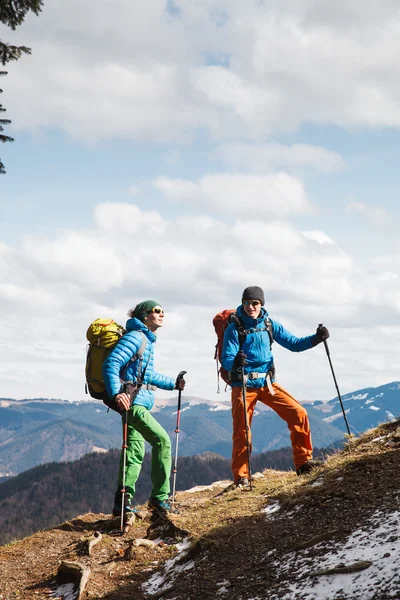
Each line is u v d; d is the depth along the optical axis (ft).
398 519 14.24
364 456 21.24
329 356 27.55
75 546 20.61
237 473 25.20
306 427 24.76
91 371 22.79
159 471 22.47
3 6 35.29
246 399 25.20
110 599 16.14
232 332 25.57
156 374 23.61
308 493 18.90
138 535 21.09
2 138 35.91
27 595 17.34
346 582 12.12
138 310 23.56
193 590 14.97
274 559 15.02
